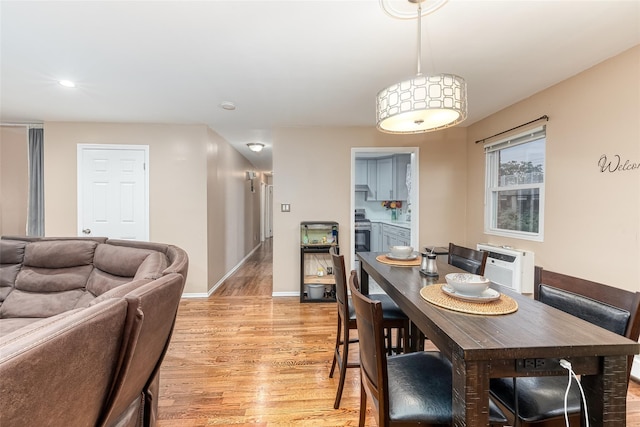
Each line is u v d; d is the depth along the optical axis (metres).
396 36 1.88
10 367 0.58
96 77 2.46
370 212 6.21
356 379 2.06
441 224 4.00
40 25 1.75
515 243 3.08
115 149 3.76
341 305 1.87
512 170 3.22
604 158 2.17
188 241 3.86
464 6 1.59
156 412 1.58
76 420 0.80
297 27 1.78
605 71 2.17
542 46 1.99
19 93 2.79
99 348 0.82
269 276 5.03
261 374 2.12
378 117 1.63
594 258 2.24
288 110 3.28
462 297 1.25
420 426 1.02
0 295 2.28
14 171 3.99
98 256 2.34
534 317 1.08
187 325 2.96
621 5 1.58
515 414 1.04
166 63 2.23
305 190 3.94
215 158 4.21
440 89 1.41
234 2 1.56
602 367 0.87
